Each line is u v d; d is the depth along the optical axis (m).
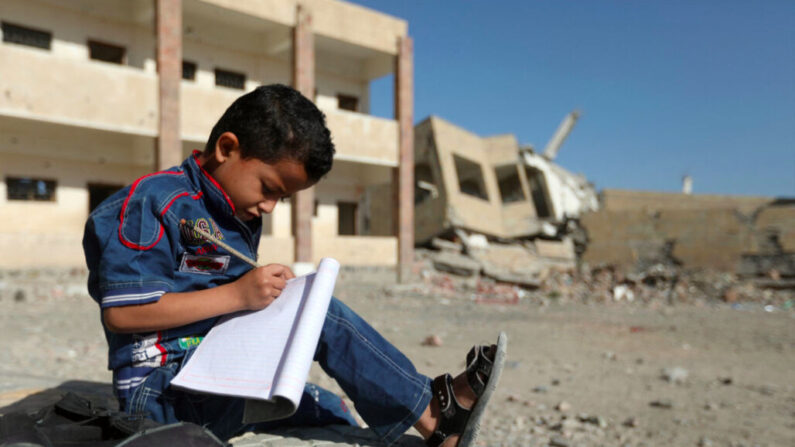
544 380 6.55
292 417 2.08
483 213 25.81
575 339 10.06
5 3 13.16
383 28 18.80
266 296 1.54
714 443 4.28
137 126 13.34
